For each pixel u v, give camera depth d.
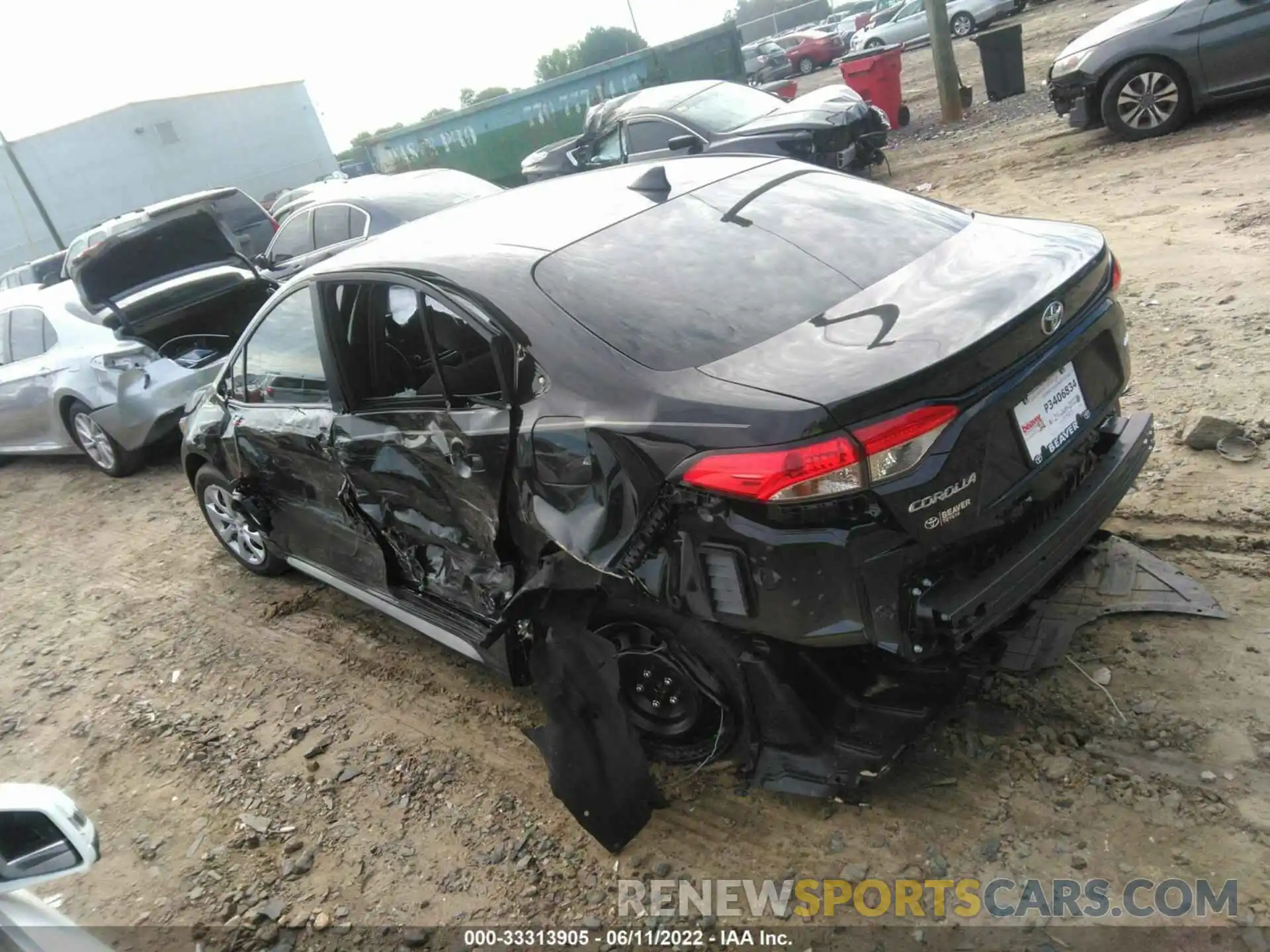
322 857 3.12
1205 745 2.62
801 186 3.39
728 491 2.24
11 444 8.25
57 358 7.27
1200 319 5.01
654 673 2.85
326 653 4.34
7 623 5.53
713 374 2.44
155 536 6.31
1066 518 2.57
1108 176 8.05
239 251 7.80
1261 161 7.22
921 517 2.21
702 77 17.22
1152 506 3.63
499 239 3.16
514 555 2.97
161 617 5.11
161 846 3.34
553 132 18.00
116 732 4.10
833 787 2.53
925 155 11.48
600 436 2.47
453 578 3.43
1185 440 3.94
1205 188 6.99
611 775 2.73
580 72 17.36
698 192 3.31
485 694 3.76
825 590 2.25
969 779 2.73
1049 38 18.20
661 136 10.55
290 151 41.59
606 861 2.83
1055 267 2.62
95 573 5.96
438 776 3.37
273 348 3.99
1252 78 8.10
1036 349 2.43
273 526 4.58
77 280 7.14
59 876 1.72
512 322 2.74
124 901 3.11
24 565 6.40
